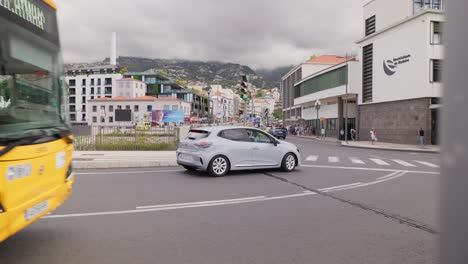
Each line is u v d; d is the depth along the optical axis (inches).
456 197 41.1
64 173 185.5
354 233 213.2
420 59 1272.1
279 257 172.2
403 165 608.4
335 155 818.8
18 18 156.2
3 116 139.3
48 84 178.7
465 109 40.2
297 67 2928.2
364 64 1674.5
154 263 161.8
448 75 42.4
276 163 482.0
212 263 163.0
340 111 1945.1
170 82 4672.7
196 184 380.2
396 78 1408.7
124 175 442.0
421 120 1273.4
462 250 40.7
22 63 156.5
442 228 42.9
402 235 209.9
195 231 212.5
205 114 5403.5
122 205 277.6
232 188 358.6
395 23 1391.5
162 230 213.5
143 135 817.5
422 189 366.6
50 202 168.6
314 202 298.8
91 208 266.5
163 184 378.0
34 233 204.4
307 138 2063.2
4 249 177.9
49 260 163.9
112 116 3750.0
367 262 167.8
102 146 793.6
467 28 40.7
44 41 177.5
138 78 4613.7
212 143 436.5
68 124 198.8
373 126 1584.6
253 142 466.0
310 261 167.8
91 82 4436.5
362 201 304.7
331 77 1951.3
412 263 167.2
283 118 3745.1
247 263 163.8
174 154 684.7
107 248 180.9
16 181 140.0
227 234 207.6
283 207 279.1
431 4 1402.6
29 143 149.4
